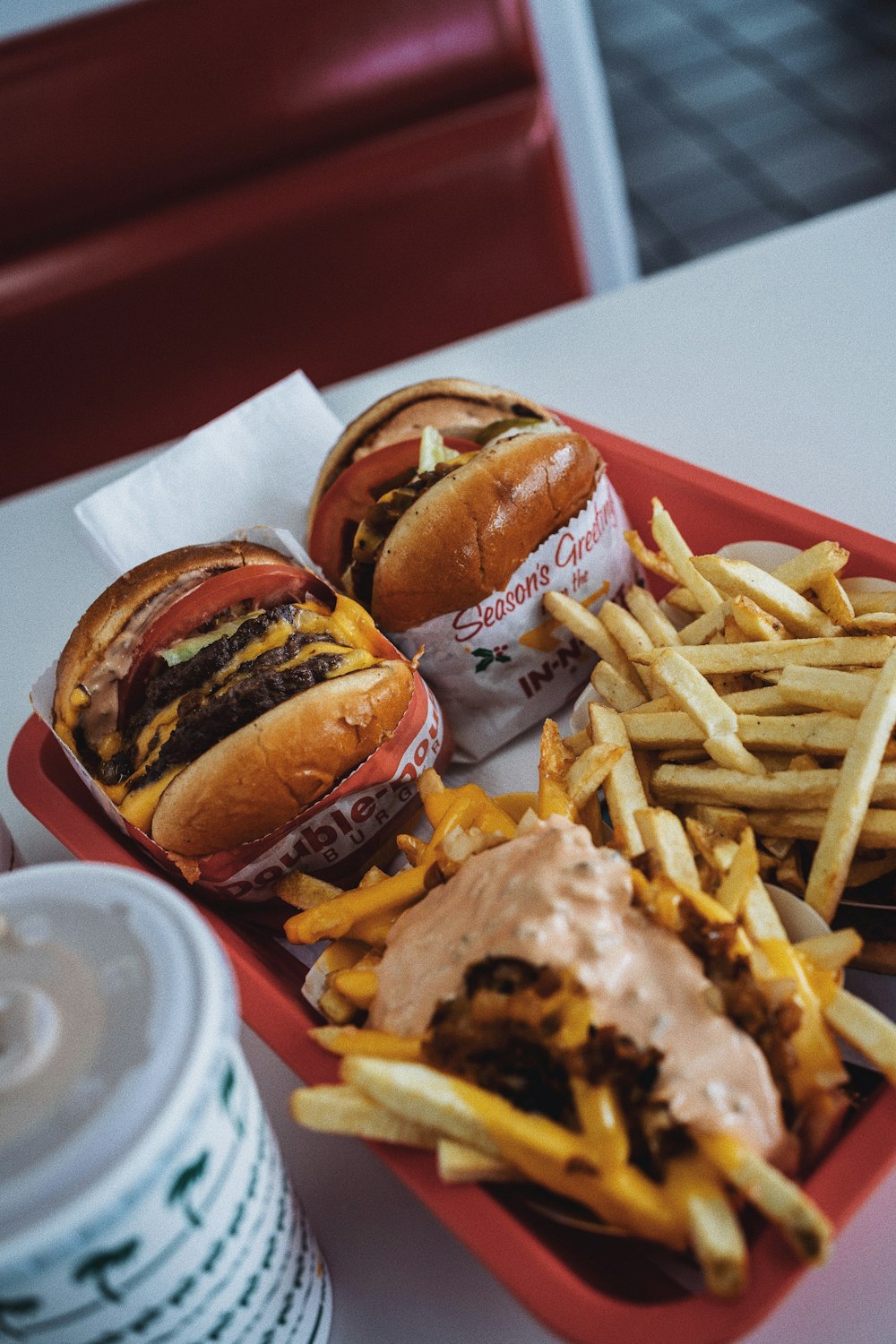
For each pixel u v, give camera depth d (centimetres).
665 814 39
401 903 41
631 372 63
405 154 83
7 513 65
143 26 77
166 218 82
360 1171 39
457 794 43
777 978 35
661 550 52
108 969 29
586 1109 32
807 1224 30
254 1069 41
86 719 46
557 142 87
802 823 41
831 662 42
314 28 79
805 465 56
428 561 45
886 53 147
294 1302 33
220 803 41
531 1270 32
